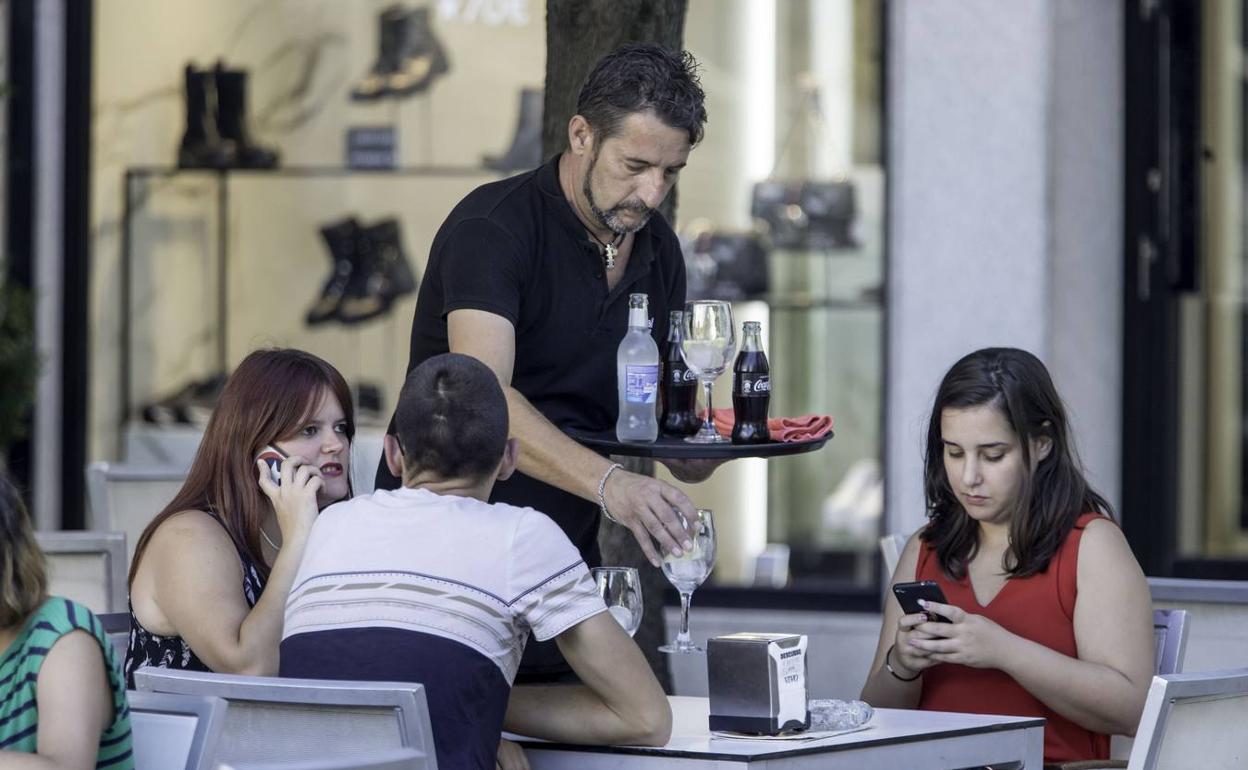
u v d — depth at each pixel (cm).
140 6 1045
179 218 1048
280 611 509
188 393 1045
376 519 450
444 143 1024
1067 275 927
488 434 457
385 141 1030
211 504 535
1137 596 527
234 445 535
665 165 517
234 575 523
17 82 1032
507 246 532
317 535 457
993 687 532
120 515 789
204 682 414
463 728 431
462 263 531
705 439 537
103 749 412
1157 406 925
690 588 520
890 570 634
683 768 436
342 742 405
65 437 1045
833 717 464
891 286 942
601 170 520
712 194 970
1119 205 927
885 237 948
